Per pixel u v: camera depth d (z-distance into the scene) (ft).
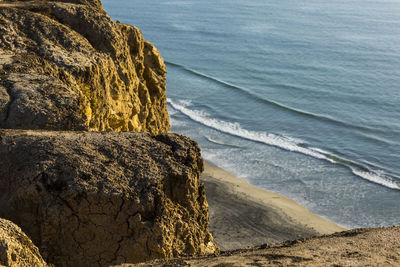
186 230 26.00
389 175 114.42
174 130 138.41
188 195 26.78
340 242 20.44
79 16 59.06
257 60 231.91
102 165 25.41
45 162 25.03
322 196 101.55
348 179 110.93
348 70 213.25
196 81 194.39
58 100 36.96
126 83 59.72
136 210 24.14
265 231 84.02
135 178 25.23
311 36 287.69
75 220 23.82
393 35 291.99
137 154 26.89
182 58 235.81
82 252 23.95
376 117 156.66
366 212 96.02
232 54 245.04
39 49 49.57
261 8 411.13
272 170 113.29
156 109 80.23
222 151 124.06
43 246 23.63
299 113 157.17
